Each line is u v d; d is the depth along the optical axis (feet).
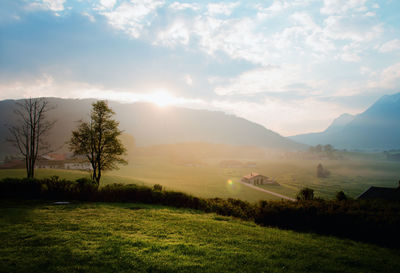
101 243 36.68
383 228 48.62
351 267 34.37
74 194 80.79
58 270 27.50
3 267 27.78
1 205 66.44
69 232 41.55
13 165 393.91
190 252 35.19
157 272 28.30
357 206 60.03
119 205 75.51
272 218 63.46
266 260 34.24
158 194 87.81
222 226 53.52
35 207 64.44
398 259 38.52
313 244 44.50
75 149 117.91
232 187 398.62
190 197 89.66
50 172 266.16
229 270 30.01
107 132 120.78
